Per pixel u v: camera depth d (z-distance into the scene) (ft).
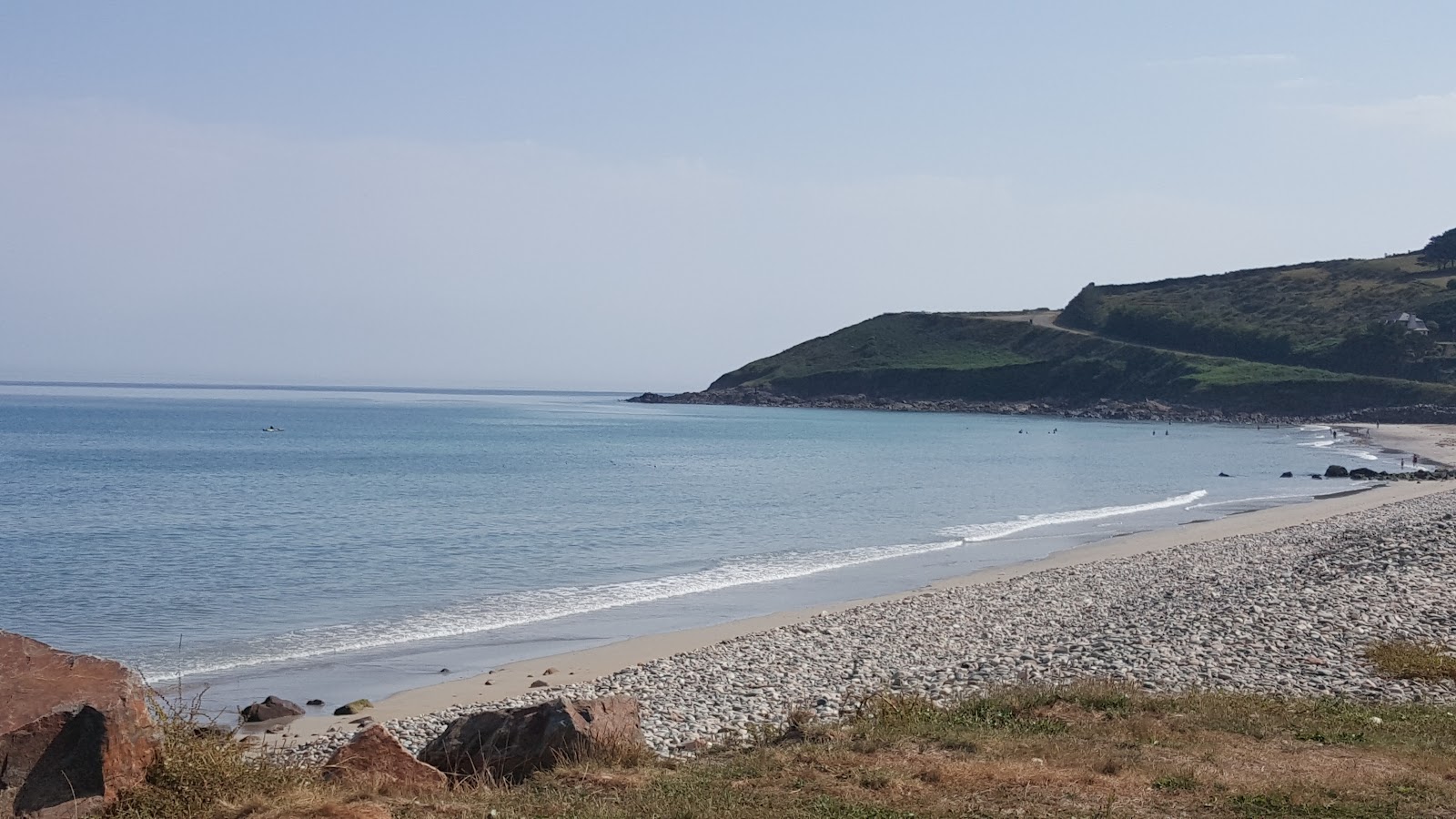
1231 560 118.01
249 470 265.75
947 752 41.32
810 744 42.52
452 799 35.09
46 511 175.01
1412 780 37.40
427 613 100.12
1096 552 140.46
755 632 91.20
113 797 29.63
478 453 349.61
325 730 62.59
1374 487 238.89
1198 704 49.78
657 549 143.84
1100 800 35.14
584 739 40.70
